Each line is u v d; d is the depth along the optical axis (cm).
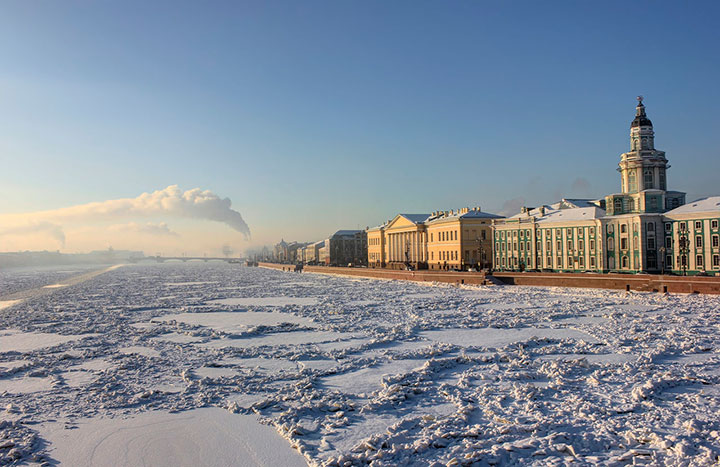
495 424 2631
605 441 2356
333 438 2500
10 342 5441
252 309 8175
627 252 10775
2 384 3600
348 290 11769
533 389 3156
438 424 2614
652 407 2800
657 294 8319
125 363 4159
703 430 2431
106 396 3238
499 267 13900
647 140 11725
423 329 5666
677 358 3981
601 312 6619
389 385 3375
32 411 2959
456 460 2166
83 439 2520
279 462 2253
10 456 2303
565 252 12012
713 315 6056
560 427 2552
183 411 2933
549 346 4534
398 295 10038
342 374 3725
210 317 7269
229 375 3725
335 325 6000
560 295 8981
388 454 2255
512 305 7688
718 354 4072
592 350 4288
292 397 3131
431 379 3553
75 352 4731
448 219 16112
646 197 11119
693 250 9844
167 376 3734
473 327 5703
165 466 2219
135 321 6938
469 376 3550
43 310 8650
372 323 6231
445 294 9969
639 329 5225
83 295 11856
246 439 2505
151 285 15512
